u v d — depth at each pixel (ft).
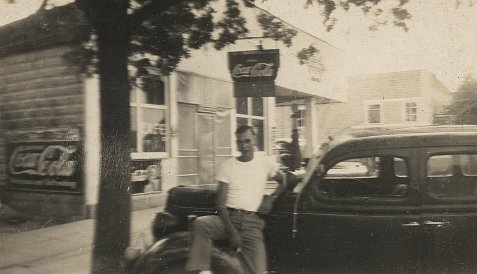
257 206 10.69
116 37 13.96
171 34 15.84
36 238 19.03
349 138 10.62
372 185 10.74
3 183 25.90
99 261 13.39
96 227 13.67
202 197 12.07
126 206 13.91
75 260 16.02
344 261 10.29
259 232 10.62
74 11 18.21
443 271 9.93
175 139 24.91
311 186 10.43
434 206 9.91
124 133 14.06
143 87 16.56
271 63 17.07
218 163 26.27
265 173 10.85
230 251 10.58
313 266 10.49
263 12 16.52
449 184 10.21
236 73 17.37
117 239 13.53
